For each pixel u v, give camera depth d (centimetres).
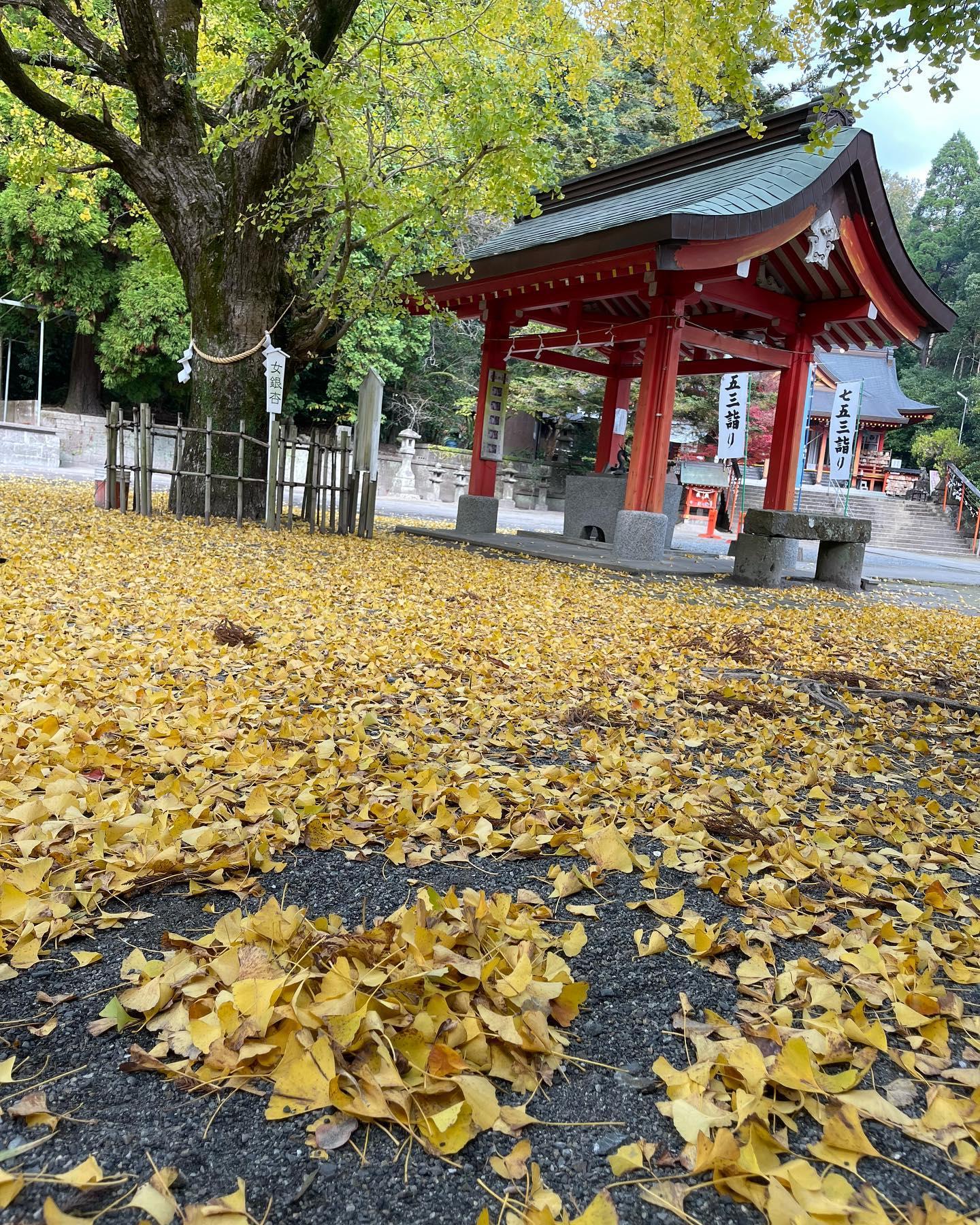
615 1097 144
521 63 964
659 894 222
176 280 1484
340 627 527
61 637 429
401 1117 131
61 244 2134
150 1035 153
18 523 873
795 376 1215
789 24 603
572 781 292
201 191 1039
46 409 2400
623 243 927
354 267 1284
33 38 1004
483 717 366
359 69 995
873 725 417
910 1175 129
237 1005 145
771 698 459
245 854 216
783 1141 129
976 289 4084
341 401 2652
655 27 752
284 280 1152
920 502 2989
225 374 1082
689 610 753
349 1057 140
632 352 1542
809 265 1109
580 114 1320
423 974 152
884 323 1179
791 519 1046
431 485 2698
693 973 184
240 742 301
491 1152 131
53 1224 109
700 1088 138
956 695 520
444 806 251
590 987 177
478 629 574
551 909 208
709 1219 119
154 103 984
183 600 571
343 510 1122
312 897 205
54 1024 153
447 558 970
